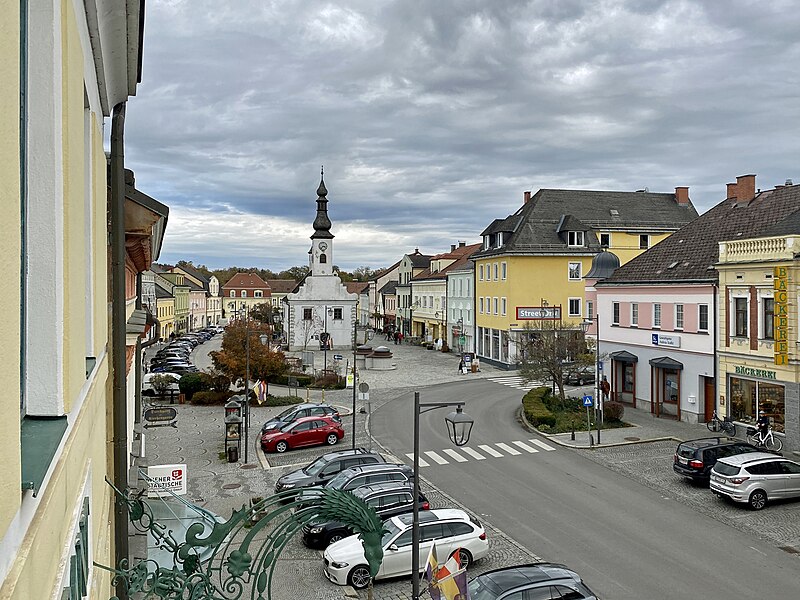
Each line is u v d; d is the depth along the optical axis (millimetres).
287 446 27609
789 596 14055
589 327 40500
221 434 30875
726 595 14109
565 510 19766
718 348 28953
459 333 64250
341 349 68750
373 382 46438
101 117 6629
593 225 56531
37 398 2998
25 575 1971
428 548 15242
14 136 1949
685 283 30891
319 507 4641
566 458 25859
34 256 2980
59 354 3037
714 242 32625
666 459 25328
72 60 3508
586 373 43625
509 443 28453
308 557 16469
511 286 52375
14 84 1948
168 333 87562
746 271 27156
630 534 17734
